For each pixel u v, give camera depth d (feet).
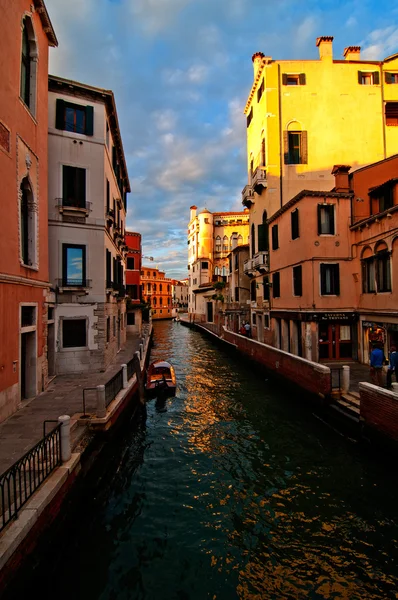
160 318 242.17
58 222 45.01
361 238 45.62
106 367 48.34
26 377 33.71
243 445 30.48
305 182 65.26
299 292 50.67
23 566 13.93
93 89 46.73
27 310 33.09
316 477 24.67
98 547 18.48
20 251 30.14
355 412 29.35
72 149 46.03
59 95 45.44
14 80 29.22
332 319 46.88
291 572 16.72
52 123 44.93
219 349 93.66
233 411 39.52
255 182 67.00
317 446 29.35
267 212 65.36
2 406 26.55
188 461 27.99
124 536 19.33
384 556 17.48
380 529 19.30
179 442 31.71
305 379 38.50
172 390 46.85
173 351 90.53
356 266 47.19
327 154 65.62
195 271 175.73
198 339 120.37
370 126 66.23
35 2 33.45
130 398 36.73
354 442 28.53
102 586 15.98
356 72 66.23
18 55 30.01
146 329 102.01
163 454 29.37
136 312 104.32
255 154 73.15
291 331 54.03
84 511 21.47
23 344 33.78
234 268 101.60
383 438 25.26
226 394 46.65
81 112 47.14
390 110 67.72
